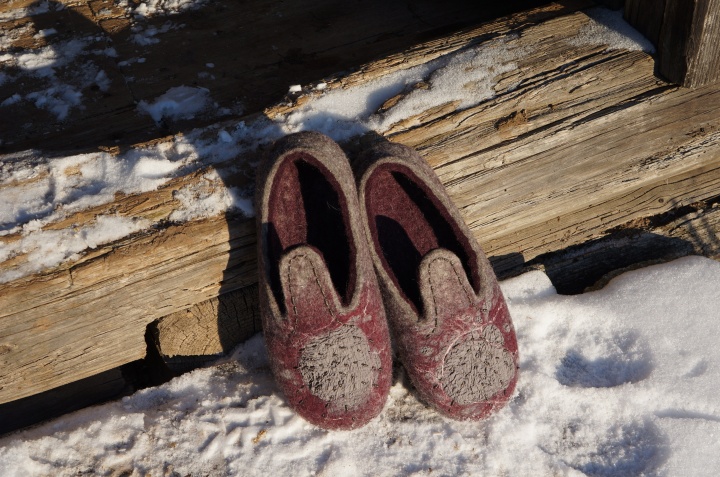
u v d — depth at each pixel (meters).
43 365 1.86
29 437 1.83
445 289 1.73
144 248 1.77
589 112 2.16
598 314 2.11
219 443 1.79
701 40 2.08
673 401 1.90
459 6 2.94
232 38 2.73
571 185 2.23
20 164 1.93
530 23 2.39
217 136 2.02
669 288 2.15
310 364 1.68
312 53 2.66
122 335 1.91
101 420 1.85
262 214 1.74
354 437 1.82
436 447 1.80
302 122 2.07
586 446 1.83
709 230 2.49
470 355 1.74
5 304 1.68
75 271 1.72
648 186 2.43
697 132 2.30
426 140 2.05
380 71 2.21
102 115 2.35
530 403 1.89
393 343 2.01
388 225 1.99
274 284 1.72
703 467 1.77
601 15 2.42
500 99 2.12
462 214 2.14
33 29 2.71
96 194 1.86
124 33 2.73
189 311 1.97
